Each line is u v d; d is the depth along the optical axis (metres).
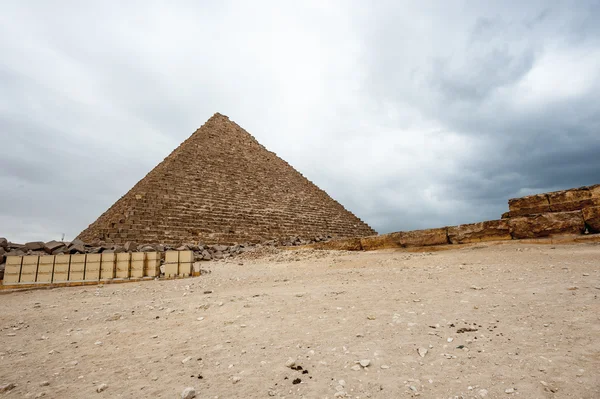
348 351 5.05
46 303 11.41
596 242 14.35
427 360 4.53
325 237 58.78
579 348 4.37
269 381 4.29
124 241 37.47
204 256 32.47
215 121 76.31
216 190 55.94
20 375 4.89
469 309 6.68
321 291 10.04
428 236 20.81
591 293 6.84
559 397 3.38
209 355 5.35
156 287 14.27
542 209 17.86
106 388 4.34
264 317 7.38
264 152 78.88
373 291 9.40
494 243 17.52
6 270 16.09
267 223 54.38
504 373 3.97
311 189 76.38
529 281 8.77
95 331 7.27
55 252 23.44
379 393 3.79
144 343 6.20
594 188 16.22
